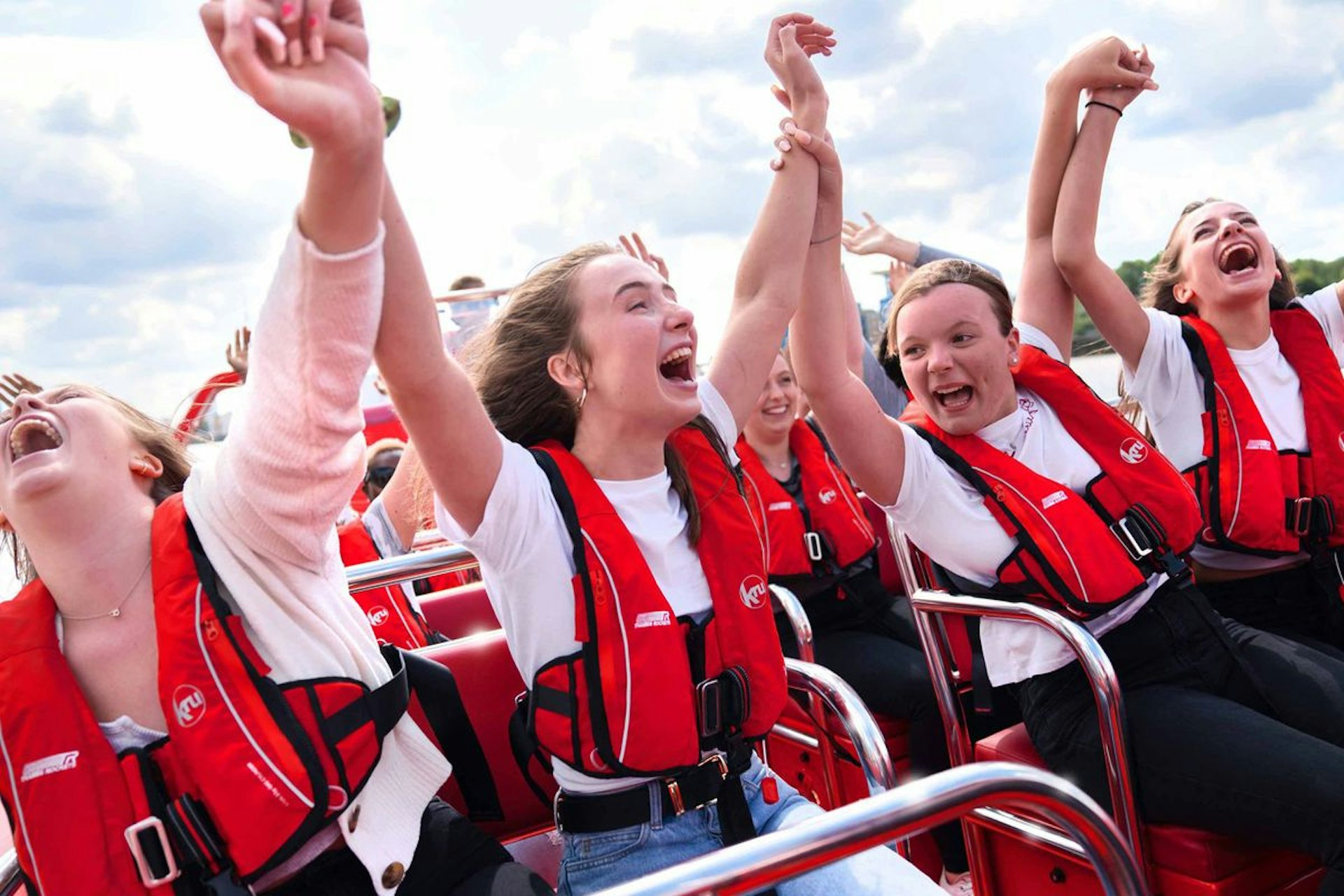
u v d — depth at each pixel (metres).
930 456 2.41
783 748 3.05
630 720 1.61
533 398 1.88
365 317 1.29
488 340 1.95
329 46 1.14
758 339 2.10
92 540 1.47
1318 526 2.70
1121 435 2.41
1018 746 2.41
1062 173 2.83
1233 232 2.87
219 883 1.38
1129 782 2.06
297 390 1.31
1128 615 2.28
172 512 1.50
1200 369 2.80
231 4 1.03
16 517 1.46
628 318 1.74
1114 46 2.72
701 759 1.68
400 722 1.56
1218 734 2.01
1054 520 2.28
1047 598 2.28
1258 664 2.32
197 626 1.42
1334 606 2.71
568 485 1.70
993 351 2.43
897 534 2.50
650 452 1.83
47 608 1.47
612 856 1.66
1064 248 2.76
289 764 1.39
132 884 1.38
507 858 1.61
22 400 1.50
